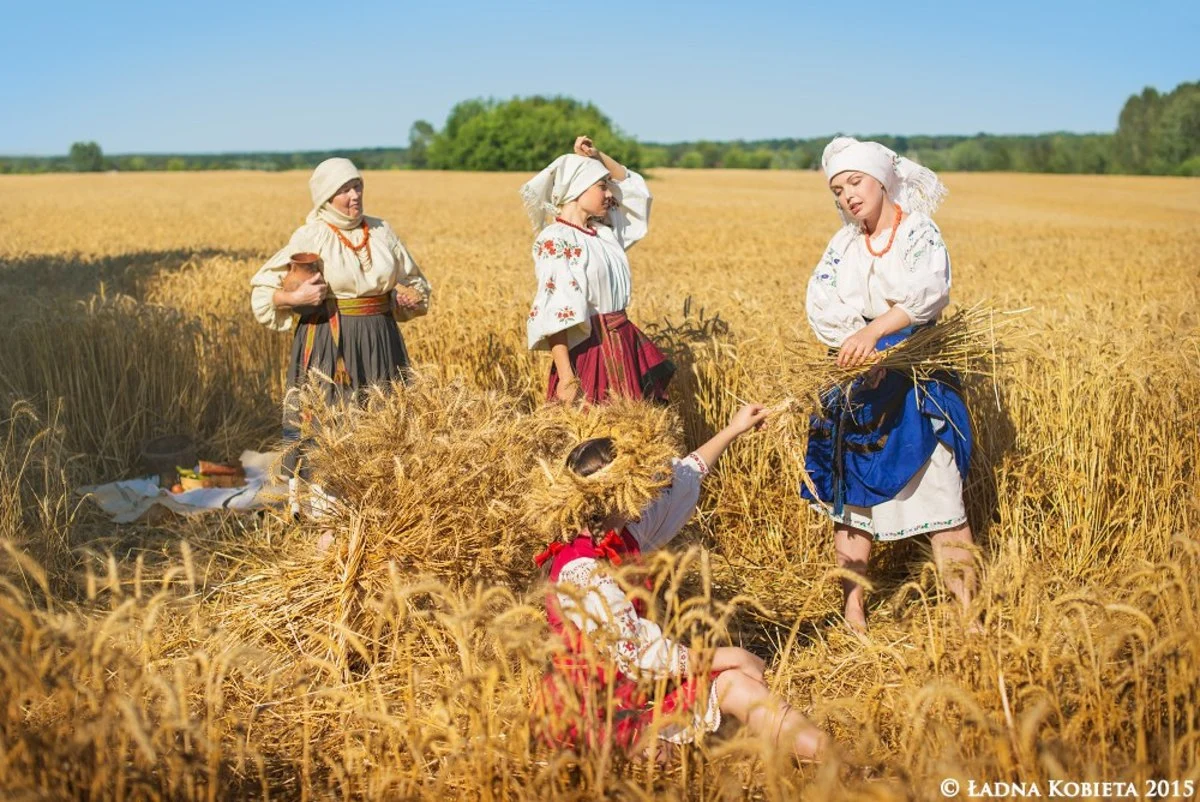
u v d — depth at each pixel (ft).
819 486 13.80
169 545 16.94
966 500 15.90
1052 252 73.61
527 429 13.34
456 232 90.07
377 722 9.98
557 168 15.64
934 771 8.25
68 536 16.14
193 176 239.30
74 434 21.24
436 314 24.39
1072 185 212.43
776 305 25.82
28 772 8.02
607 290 15.52
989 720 8.57
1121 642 9.19
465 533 12.67
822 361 13.08
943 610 10.96
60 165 435.12
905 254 12.76
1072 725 8.66
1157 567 10.01
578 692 9.23
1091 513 15.34
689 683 9.24
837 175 12.98
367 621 12.49
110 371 22.03
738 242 82.07
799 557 16.11
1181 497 15.19
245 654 11.21
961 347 13.12
